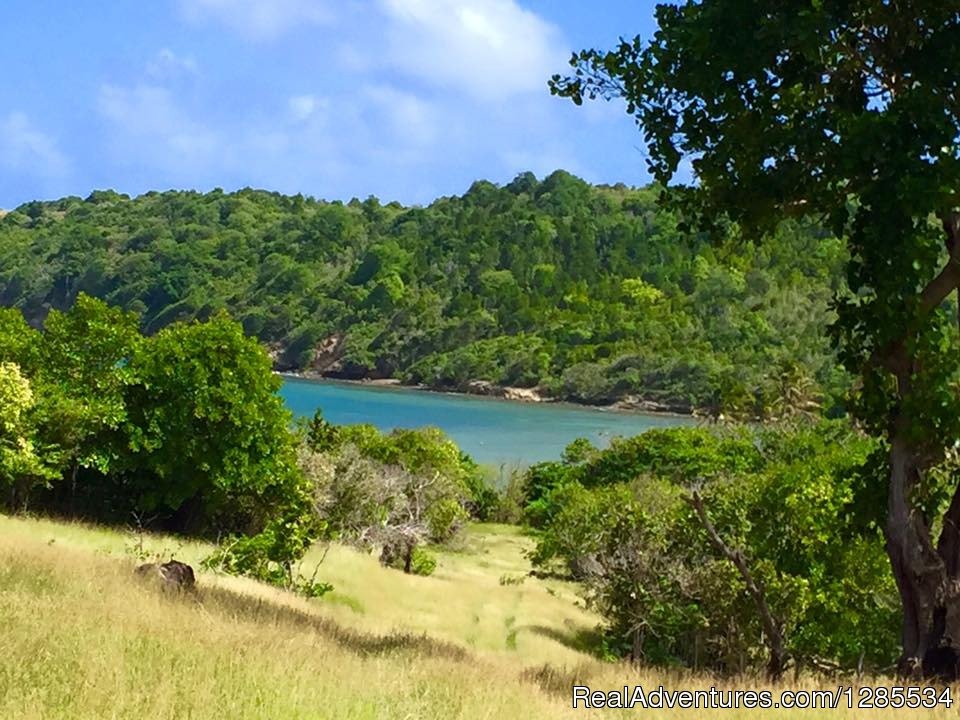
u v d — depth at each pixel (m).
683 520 28.59
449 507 63.06
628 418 175.00
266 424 44.00
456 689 10.69
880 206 13.38
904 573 14.80
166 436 42.22
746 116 14.34
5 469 36.97
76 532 31.19
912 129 13.33
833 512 27.33
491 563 62.72
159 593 14.69
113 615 11.38
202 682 8.71
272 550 29.03
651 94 14.89
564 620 40.03
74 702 7.69
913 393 14.00
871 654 26.81
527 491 93.69
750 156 14.46
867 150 13.20
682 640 29.20
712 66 14.07
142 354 42.41
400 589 39.50
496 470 106.06
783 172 14.42
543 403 199.25
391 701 9.47
